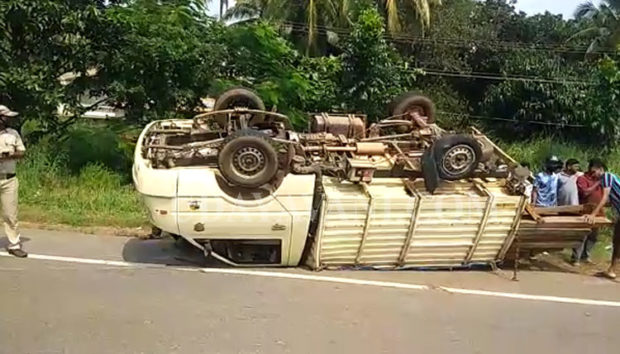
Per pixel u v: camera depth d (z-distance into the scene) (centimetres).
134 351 559
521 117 2823
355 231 804
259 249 827
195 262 832
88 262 812
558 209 880
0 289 696
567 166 977
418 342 611
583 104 2602
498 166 861
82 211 1087
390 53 1980
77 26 1416
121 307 662
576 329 672
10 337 575
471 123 2962
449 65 3366
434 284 796
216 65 1585
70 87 1465
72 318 627
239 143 761
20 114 1410
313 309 684
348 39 1958
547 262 943
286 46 1759
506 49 3381
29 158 1337
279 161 788
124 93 1476
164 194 767
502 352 600
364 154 855
